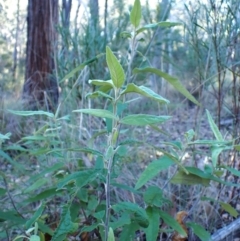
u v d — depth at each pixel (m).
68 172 1.52
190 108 4.04
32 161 2.19
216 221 1.69
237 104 2.07
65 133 2.06
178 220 1.45
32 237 0.98
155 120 1.01
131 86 1.00
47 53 4.58
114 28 4.09
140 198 1.81
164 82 3.81
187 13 2.22
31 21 4.67
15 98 4.03
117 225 1.18
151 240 1.15
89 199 1.36
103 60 3.55
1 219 1.29
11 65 7.31
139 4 1.33
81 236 1.39
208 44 2.17
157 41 4.49
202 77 2.24
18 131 2.93
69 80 3.04
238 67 2.05
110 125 1.20
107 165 1.14
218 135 1.32
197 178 1.33
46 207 1.55
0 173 1.43
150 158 2.24
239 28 1.96
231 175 1.84
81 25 3.75
